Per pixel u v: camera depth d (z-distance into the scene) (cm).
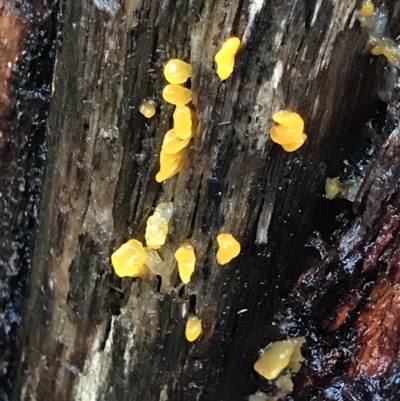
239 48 15
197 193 17
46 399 21
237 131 16
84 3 16
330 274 17
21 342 21
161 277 18
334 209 17
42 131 19
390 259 16
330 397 17
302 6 15
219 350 18
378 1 15
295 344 18
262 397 19
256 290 18
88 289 18
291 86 15
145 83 16
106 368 19
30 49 18
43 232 19
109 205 17
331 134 16
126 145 17
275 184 17
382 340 17
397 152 15
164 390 19
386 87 16
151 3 15
